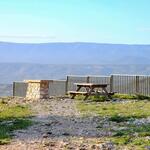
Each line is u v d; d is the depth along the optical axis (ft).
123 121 53.06
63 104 76.02
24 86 99.40
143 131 44.01
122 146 37.09
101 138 40.93
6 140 40.50
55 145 37.88
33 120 54.34
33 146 37.60
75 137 41.83
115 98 87.20
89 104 75.77
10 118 56.49
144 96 88.63
